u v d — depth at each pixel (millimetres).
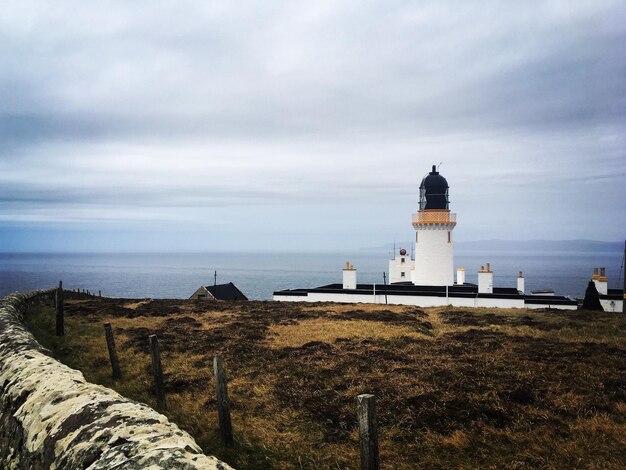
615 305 43719
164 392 15086
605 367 16516
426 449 10945
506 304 42156
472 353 18953
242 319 29734
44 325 27109
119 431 6438
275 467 10484
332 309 34250
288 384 15641
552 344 20516
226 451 11305
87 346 21922
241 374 17078
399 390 14477
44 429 7340
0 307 23703
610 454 10328
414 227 57938
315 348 20344
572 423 11922
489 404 13070
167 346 21797
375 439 8117
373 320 28375
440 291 48719
